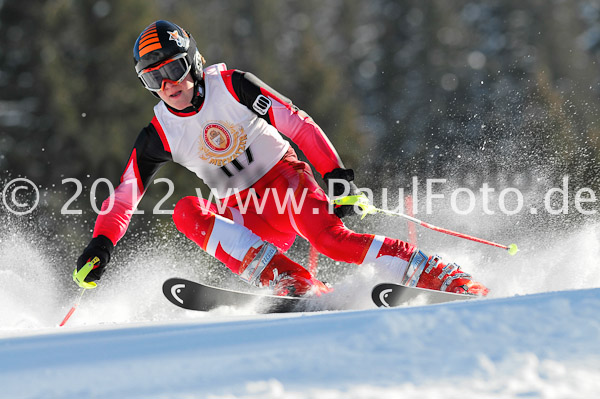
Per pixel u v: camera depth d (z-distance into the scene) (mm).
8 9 51562
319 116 54625
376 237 7625
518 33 82812
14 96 50531
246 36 77125
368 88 76812
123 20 49844
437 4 79625
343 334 3875
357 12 86562
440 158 20016
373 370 3328
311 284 7480
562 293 4426
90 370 3578
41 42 51062
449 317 4027
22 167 45719
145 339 4230
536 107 37125
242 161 8242
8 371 3666
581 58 81250
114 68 48969
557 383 3061
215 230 7879
